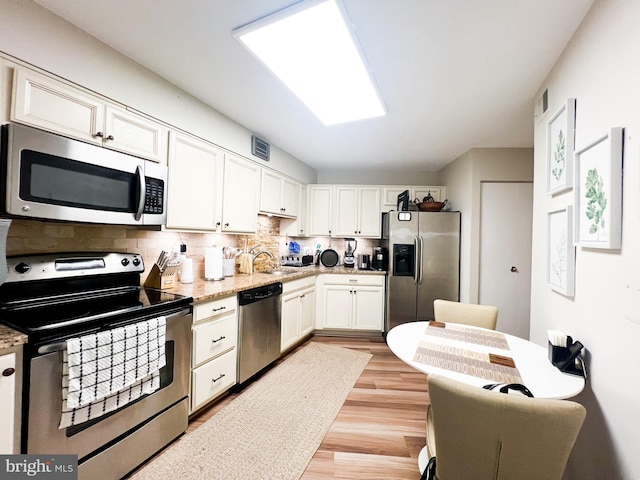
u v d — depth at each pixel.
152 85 1.88
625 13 1.02
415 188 4.09
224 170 2.50
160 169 1.86
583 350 1.27
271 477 1.50
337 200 4.16
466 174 3.40
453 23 1.39
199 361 1.91
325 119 2.50
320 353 3.20
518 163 3.18
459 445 0.98
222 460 1.60
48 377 1.15
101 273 1.73
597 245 1.15
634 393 0.96
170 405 1.67
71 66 1.47
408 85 1.97
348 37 1.47
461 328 1.84
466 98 2.13
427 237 3.57
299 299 3.30
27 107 1.31
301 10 1.30
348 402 2.23
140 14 1.39
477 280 3.25
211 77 1.94
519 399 0.86
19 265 1.42
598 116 1.19
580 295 1.32
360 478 1.51
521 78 1.85
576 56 1.39
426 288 3.56
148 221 1.78
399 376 2.68
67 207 1.40
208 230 2.35
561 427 0.84
